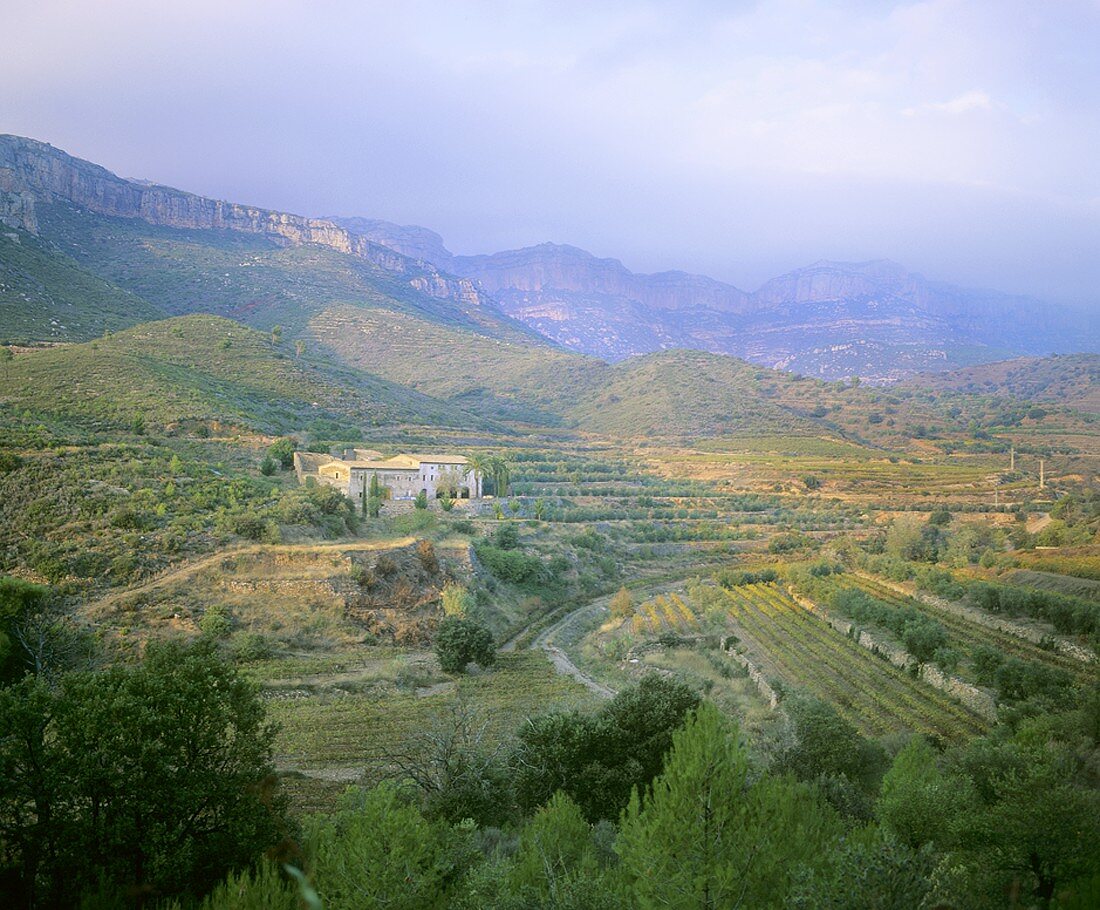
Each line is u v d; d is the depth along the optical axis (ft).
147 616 193.47
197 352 607.78
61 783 69.72
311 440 449.48
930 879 44.65
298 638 204.85
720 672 218.79
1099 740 112.78
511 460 565.12
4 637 150.82
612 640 261.03
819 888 43.55
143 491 250.57
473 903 55.77
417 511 321.73
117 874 70.38
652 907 48.06
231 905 58.90
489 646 210.59
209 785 75.56
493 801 98.27
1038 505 449.06
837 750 112.98
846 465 598.34
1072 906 45.65
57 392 391.04
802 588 303.07
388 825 61.93
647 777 106.01
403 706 171.22
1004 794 65.16
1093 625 194.80
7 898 68.64
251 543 236.63
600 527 426.92
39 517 221.66
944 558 328.90
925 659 194.39
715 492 530.68
